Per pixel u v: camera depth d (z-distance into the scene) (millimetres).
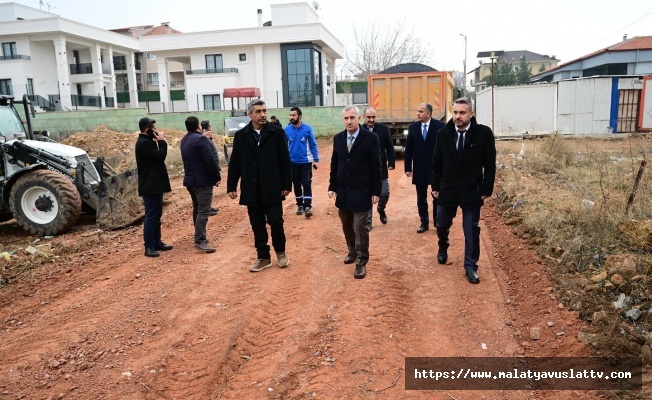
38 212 8594
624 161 10742
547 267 5305
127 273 6145
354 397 3447
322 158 18109
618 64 39625
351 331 4344
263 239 6039
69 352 4215
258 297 5215
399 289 5320
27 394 3613
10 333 4672
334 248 6812
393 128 15969
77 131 28641
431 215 8516
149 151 6527
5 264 6707
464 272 5719
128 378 3771
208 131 9883
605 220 5867
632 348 3662
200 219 6816
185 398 3518
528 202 7711
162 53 39469
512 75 58531
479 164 5297
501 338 4246
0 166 8859
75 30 40812
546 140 13695
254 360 4027
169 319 4770
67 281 6016
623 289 4484
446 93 15602
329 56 44906
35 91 41094
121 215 8867
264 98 38375
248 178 5801
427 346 4145
